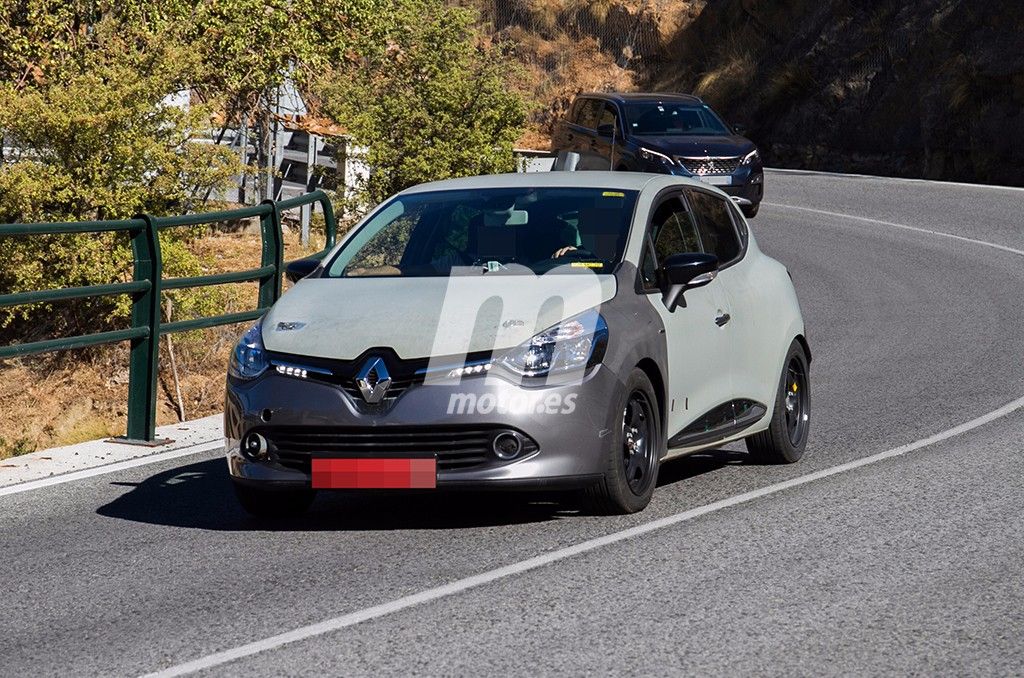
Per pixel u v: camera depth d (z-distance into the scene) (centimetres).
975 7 5869
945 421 1728
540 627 918
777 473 1444
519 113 3406
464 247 1316
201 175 2550
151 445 1638
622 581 1027
